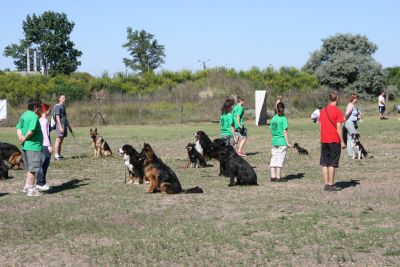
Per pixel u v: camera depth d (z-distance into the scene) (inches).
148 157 440.8
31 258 268.2
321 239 287.3
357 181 486.3
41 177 455.5
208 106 1588.3
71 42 2994.6
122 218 351.3
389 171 547.2
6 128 1291.8
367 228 311.0
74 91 1652.3
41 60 2817.4
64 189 466.6
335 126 429.4
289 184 476.7
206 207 382.0
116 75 1924.2
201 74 1964.8
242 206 382.3
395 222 324.2
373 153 705.6
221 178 518.3
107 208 382.6
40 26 2915.8
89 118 1397.6
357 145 651.5
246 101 1689.2
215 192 440.8
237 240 289.7
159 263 254.5
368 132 1016.2
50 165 617.6
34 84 1697.8
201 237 297.4
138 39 3206.2
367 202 387.2
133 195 433.4
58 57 2938.0
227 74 1955.0
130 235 306.2
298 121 1428.4
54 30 2947.8
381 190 434.0
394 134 965.2
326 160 434.3
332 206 375.2
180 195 430.0
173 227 324.2
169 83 1909.4
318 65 2277.3
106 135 1047.6
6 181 513.0
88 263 258.1
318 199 402.0
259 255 263.9
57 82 1749.5
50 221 344.8
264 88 1876.2
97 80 1839.3
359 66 2126.0
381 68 2159.2
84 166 613.3
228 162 469.1
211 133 1063.0
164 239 295.0
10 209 384.5
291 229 310.2
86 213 367.6
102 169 591.8
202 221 337.4
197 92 1795.0
